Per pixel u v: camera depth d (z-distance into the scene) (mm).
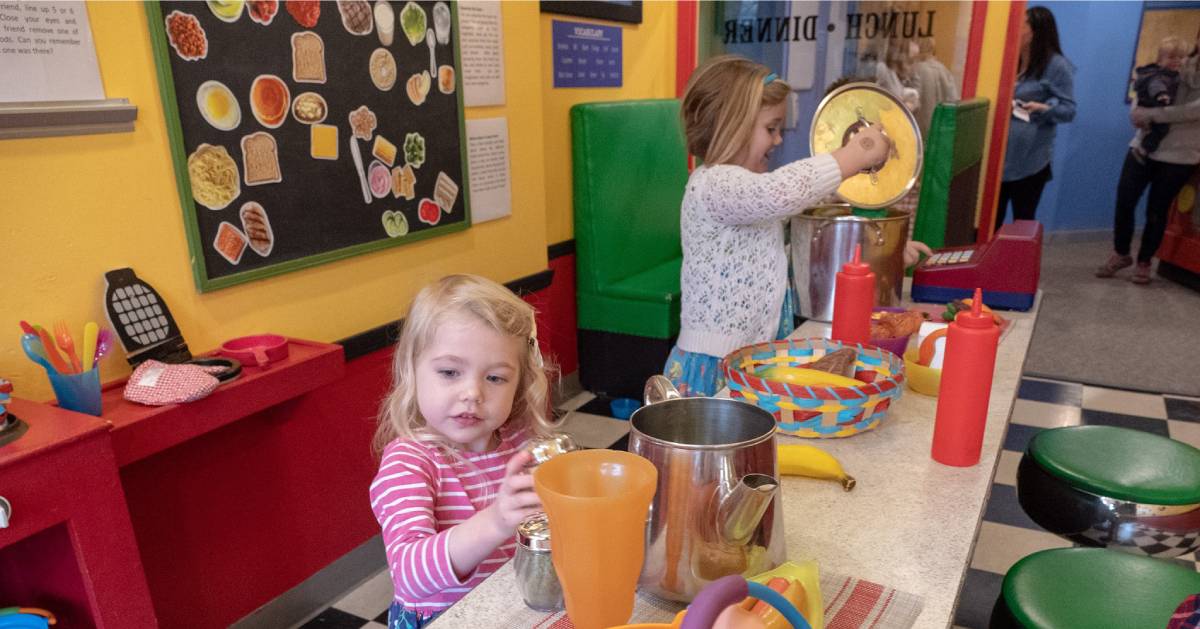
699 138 1677
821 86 3162
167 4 1384
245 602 1692
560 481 552
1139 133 4230
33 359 1180
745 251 1650
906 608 694
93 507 1089
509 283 2443
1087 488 1210
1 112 1169
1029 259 1608
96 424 1084
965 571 759
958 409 949
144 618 1183
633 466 556
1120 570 1023
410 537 815
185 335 1510
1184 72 3979
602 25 2873
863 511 869
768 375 1097
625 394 2889
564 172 2785
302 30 1646
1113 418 2799
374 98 1849
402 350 950
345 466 1909
